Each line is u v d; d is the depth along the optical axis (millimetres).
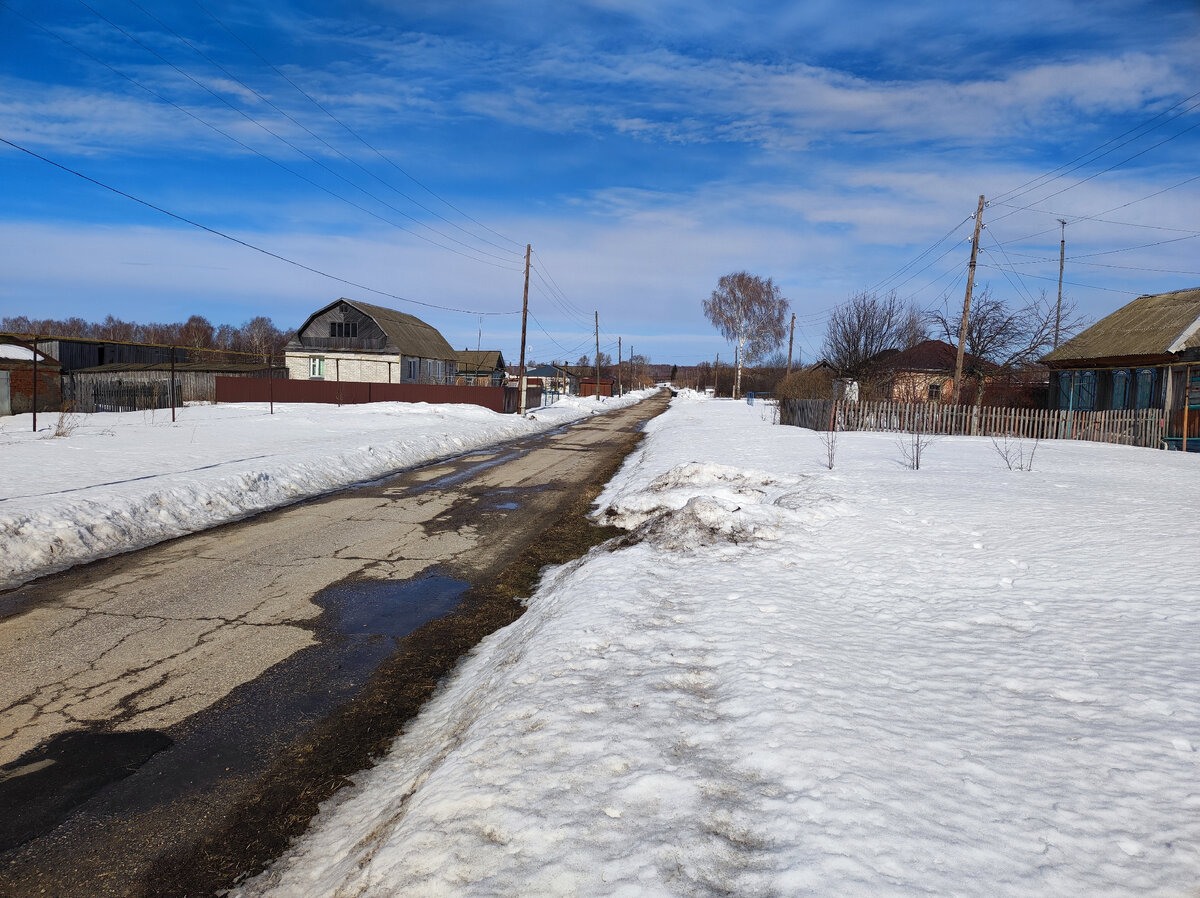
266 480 11961
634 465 16188
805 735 3074
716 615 4934
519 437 25250
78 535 8062
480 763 3016
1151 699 3439
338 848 3027
